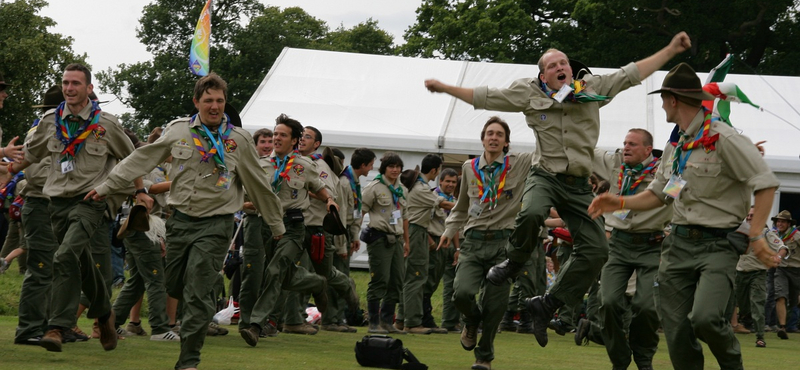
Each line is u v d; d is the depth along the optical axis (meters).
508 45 37.28
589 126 6.16
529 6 38.41
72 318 6.56
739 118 19.00
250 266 8.66
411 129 18.61
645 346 6.99
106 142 6.70
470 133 18.48
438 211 11.90
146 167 5.97
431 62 21.48
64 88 6.61
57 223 6.69
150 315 8.34
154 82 44.91
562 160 6.15
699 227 5.35
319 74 20.59
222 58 46.16
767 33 36.78
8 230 14.68
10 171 6.73
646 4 35.44
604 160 9.40
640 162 7.54
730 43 37.03
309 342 8.92
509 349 9.58
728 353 5.33
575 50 37.41
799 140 18.28
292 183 8.42
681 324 5.50
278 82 20.08
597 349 10.03
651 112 19.11
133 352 7.07
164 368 6.18
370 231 10.80
